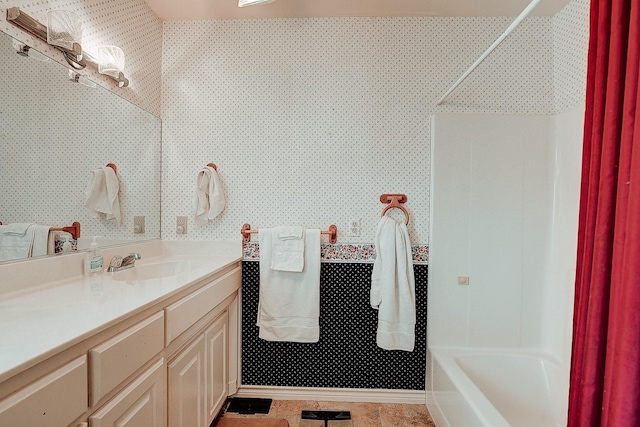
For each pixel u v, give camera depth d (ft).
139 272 5.34
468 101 6.58
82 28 4.85
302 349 6.68
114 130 5.52
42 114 4.21
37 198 4.11
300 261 6.31
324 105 6.69
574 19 5.95
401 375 6.63
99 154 5.19
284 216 6.72
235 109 6.75
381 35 6.66
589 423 3.18
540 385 6.00
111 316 2.98
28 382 2.22
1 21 3.67
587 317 3.34
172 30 6.79
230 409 6.27
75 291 3.86
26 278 3.88
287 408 6.38
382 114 6.64
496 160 6.42
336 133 6.68
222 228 6.77
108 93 5.39
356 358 6.63
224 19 6.75
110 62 5.16
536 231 6.43
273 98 6.74
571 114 5.88
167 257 6.54
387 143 6.63
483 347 6.48
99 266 4.84
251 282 6.73
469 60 6.59
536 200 6.41
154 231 6.59
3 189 3.69
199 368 4.95
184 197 6.81
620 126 3.06
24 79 3.96
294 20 6.73
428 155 6.61
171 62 6.81
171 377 4.11
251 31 6.74
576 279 3.75
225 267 5.70
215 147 6.76
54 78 4.39
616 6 3.10
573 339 3.75
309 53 6.71
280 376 6.70
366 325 6.61
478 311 6.49
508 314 6.48
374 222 6.64
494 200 6.44
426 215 6.61
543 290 6.45
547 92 6.52
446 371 5.44
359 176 6.65
